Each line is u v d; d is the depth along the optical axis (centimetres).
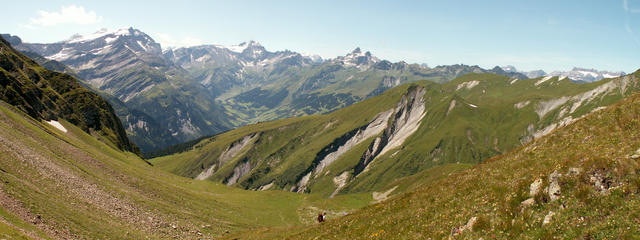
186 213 7075
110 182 6788
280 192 13112
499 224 2214
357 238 3142
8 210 3122
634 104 2898
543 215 2095
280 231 5400
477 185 3062
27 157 5225
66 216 3847
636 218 1709
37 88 16700
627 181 1947
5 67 15988
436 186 3791
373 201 13500
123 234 4269
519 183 2584
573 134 3158
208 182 13688
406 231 2781
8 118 7538
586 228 1827
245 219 8550
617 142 2533
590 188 2033
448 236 2394
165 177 11594
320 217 5053
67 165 6272
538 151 3234
